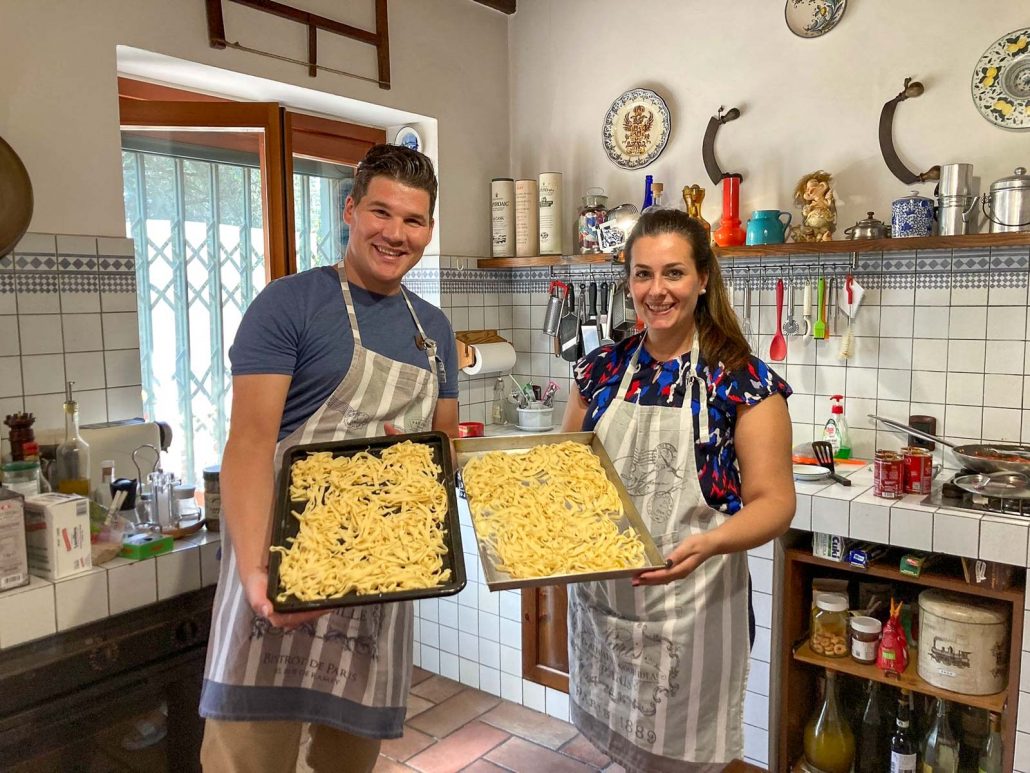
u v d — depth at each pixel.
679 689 1.66
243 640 1.50
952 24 2.49
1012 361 2.47
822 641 2.37
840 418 2.73
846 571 2.57
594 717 1.79
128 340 2.27
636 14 3.14
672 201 3.11
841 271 2.74
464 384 3.40
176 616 1.98
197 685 2.01
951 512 2.09
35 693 1.71
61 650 1.76
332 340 1.55
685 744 1.68
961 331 2.54
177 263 2.72
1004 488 2.12
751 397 1.59
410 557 1.36
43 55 2.05
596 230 3.13
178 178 2.69
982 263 2.48
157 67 2.43
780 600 2.38
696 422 1.63
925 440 2.58
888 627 2.24
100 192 2.18
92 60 2.14
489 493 1.58
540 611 2.80
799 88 2.78
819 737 2.37
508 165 3.55
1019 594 2.02
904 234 2.45
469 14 3.30
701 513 1.63
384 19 2.92
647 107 3.12
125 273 2.25
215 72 2.49
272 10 2.55
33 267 2.06
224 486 1.45
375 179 1.50
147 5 2.26
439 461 1.58
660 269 1.57
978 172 2.48
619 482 1.61
